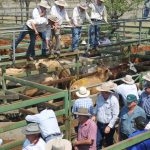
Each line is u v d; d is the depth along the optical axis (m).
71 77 10.90
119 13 24.45
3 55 12.53
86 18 13.05
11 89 10.11
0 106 6.51
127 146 4.83
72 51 13.12
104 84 7.51
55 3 11.84
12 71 11.18
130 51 15.11
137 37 17.45
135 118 6.28
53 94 7.43
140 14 27.95
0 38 15.05
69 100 8.18
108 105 7.53
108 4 22.55
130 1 23.56
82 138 6.83
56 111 7.68
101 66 13.07
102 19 13.91
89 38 13.92
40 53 13.02
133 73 12.37
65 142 5.46
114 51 14.91
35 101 7.03
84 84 10.48
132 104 6.98
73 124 8.18
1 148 6.75
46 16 11.45
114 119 7.50
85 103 7.57
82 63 13.14
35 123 5.92
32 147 5.62
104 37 16.50
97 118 7.70
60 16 11.96
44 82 10.27
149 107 7.68
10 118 9.46
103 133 7.75
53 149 5.30
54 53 12.42
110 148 4.59
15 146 6.95
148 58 14.36
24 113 8.61
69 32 15.43
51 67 11.94
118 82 11.84
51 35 12.31
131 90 8.48
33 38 11.69
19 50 13.65
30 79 11.52
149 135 5.14
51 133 6.48
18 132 8.40
